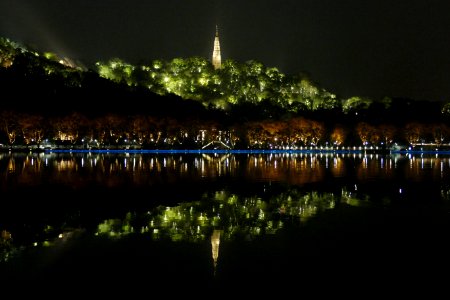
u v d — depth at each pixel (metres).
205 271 15.60
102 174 50.56
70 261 16.58
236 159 92.62
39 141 125.31
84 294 13.62
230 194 34.28
